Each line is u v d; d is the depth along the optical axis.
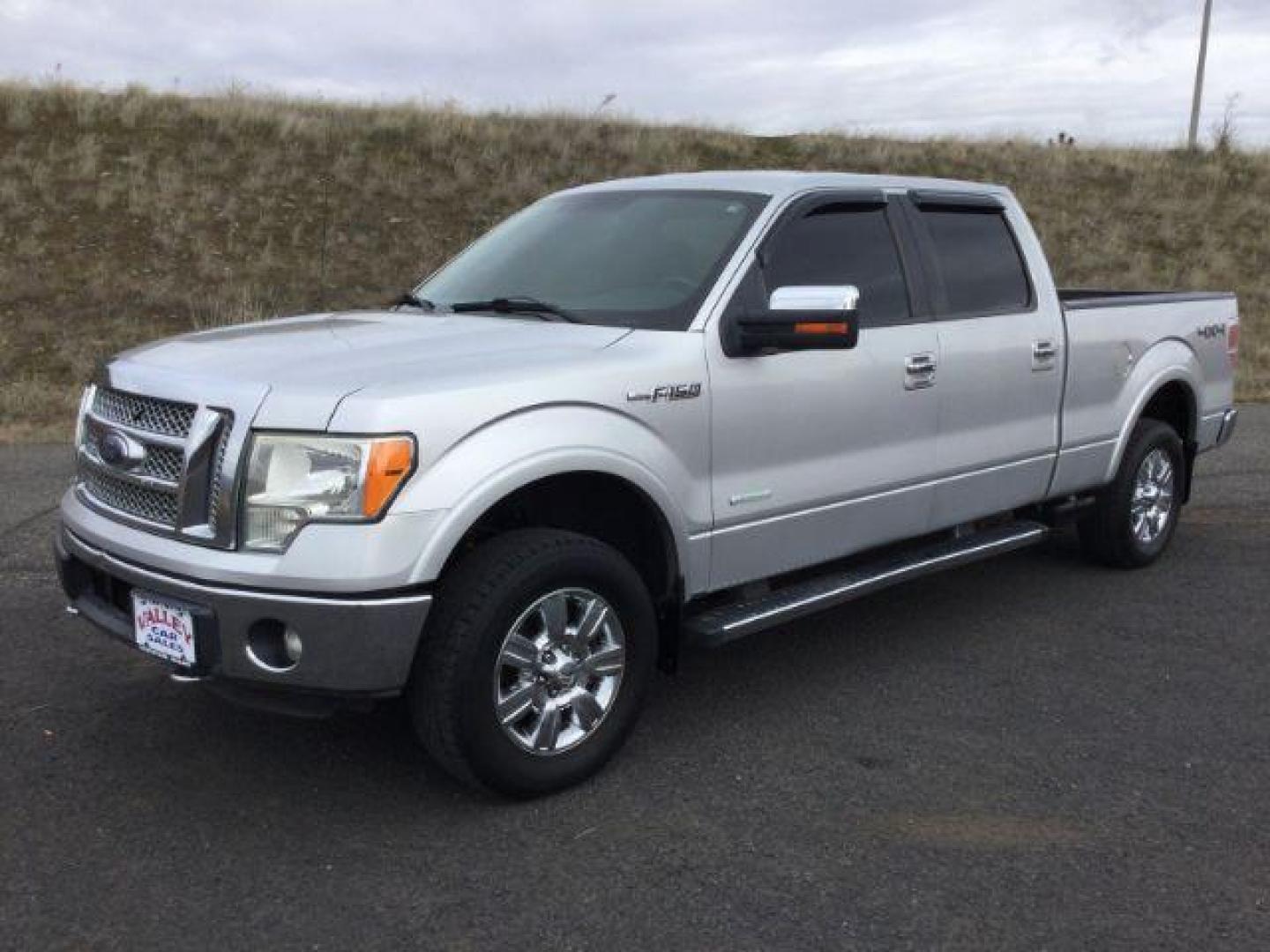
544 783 3.79
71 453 8.98
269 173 19.09
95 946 3.03
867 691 4.79
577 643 3.84
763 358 4.33
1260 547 7.03
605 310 4.43
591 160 21.44
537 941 3.08
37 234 16.27
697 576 4.22
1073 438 5.87
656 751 4.22
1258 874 3.42
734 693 4.77
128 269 15.70
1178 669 5.06
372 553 3.36
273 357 3.81
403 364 3.71
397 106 22.31
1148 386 6.29
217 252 16.56
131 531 3.74
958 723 4.48
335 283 16.19
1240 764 4.14
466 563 3.64
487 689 3.61
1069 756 4.20
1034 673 5.01
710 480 4.19
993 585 6.27
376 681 3.44
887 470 4.85
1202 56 27.28
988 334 5.29
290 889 3.31
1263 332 16.77
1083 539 6.51
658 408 3.98
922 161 24.17
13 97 19.78
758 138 24.23
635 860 3.48
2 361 12.74
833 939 3.10
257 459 3.45
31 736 4.24
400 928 3.13
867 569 4.94
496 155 20.83
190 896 3.27
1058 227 21.86
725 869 3.43
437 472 3.45
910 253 5.11
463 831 3.64
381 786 3.93
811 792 3.91
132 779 3.94
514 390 3.65
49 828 3.62
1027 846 3.57
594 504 4.20
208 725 4.37
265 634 3.46
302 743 4.24
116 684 4.71
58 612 5.47
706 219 4.68
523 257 4.98
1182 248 21.62
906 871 3.43
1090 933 3.13
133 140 19.44
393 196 19.08
